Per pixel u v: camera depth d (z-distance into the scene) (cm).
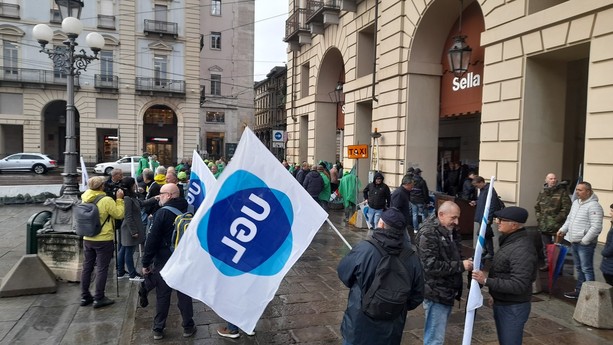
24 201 1636
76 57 991
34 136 3453
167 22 3719
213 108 4691
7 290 625
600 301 530
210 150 4694
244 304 382
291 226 399
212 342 486
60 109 3806
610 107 682
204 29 4628
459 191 1457
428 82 1294
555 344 486
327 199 1399
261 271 389
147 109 3800
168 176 743
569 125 1027
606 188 685
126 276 736
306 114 2152
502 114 906
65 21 942
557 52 807
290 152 2370
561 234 662
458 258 404
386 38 1376
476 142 1603
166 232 486
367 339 316
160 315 489
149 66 3712
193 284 376
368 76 1494
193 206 595
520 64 862
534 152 869
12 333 506
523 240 361
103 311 578
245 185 395
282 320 554
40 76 3434
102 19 3547
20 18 3372
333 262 846
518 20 857
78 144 3875
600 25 699
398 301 306
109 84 3588
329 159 2025
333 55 1895
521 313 359
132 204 707
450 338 499
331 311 587
